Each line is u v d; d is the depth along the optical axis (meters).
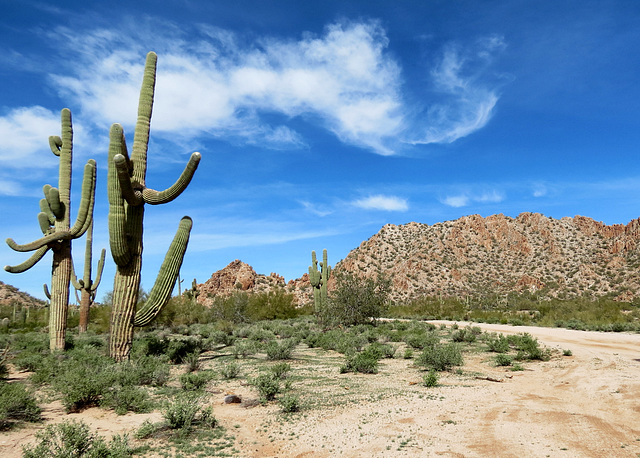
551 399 10.16
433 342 21.30
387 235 118.31
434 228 115.25
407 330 29.72
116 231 14.99
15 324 38.34
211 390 12.27
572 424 8.03
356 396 11.14
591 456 6.46
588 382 11.66
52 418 9.41
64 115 19.53
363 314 34.84
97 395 10.52
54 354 17.03
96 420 9.30
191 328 35.69
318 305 39.69
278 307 52.22
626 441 7.01
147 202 15.97
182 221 16.77
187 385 12.29
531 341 17.80
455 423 8.43
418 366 15.81
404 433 7.99
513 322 39.00
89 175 19.72
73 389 10.27
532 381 12.62
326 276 40.28
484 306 70.81
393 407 9.88
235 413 9.96
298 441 7.89
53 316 18.86
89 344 20.94
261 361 17.50
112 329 15.66
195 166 14.99
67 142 19.55
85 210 19.58
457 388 11.75
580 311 48.88
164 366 14.11
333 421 9.02
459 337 23.88
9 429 8.41
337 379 13.67
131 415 9.73
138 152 16.17
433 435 7.79
